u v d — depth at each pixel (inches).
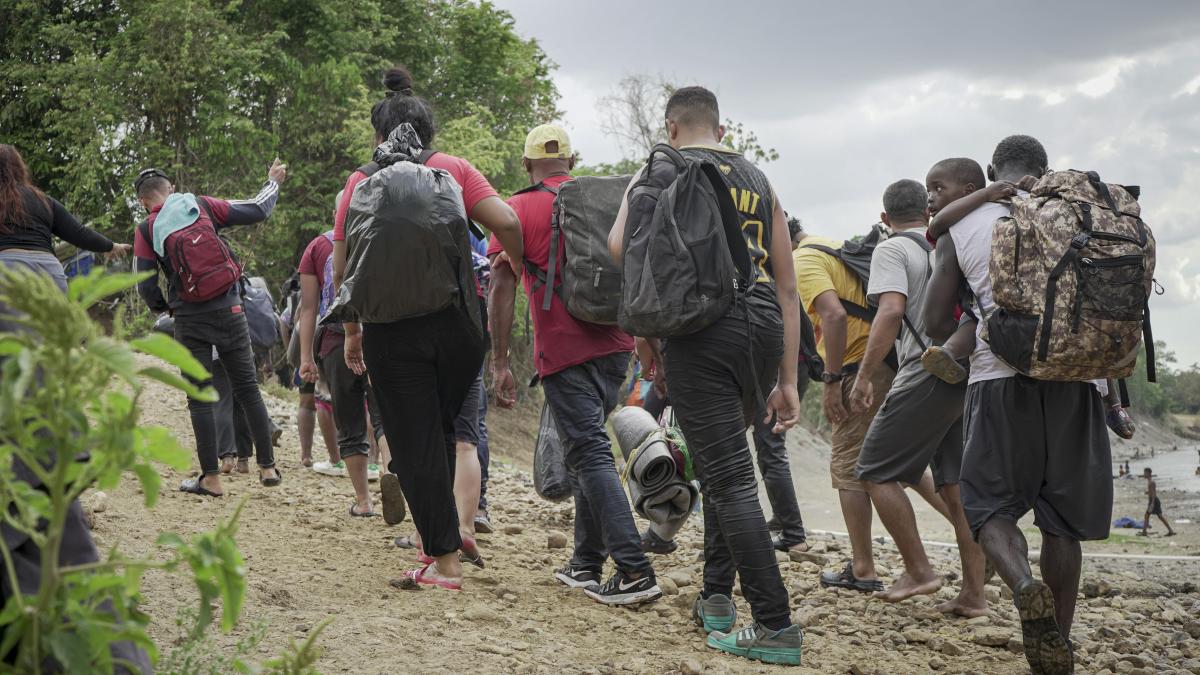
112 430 63.2
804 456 1327.5
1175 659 209.6
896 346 249.4
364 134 1069.8
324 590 186.7
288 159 1094.4
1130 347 168.7
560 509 346.9
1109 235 168.7
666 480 208.4
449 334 185.0
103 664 67.0
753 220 177.8
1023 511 182.1
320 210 1100.5
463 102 1375.5
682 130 185.0
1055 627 162.7
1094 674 190.2
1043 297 168.7
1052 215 170.6
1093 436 180.9
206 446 279.3
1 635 66.6
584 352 209.5
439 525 195.2
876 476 231.9
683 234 168.2
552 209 210.8
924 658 195.5
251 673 82.4
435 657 152.2
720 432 174.1
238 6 1133.1
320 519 269.3
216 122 989.8
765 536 175.3
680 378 175.3
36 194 211.8
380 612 174.9
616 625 189.0
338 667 143.4
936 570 293.3
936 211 225.0
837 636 207.2
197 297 283.1
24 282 60.6
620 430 211.8
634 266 170.4
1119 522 1125.7
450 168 194.5
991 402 181.5
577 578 218.7
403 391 188.1
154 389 415.5
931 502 251.9
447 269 178.4
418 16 1333.7
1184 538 722.2
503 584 211.0
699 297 166.2
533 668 153.2
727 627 190.4
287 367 667.4
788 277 180.1
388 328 184.7
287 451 411.8
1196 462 4126.5
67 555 80.2
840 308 242.5
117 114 1002.7
